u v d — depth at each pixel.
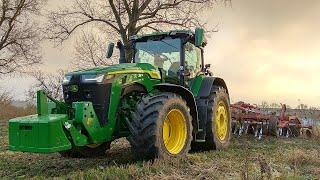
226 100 9.26
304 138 11.53
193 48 8.69
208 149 8.71
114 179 5.51
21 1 31.28
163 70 7.88
